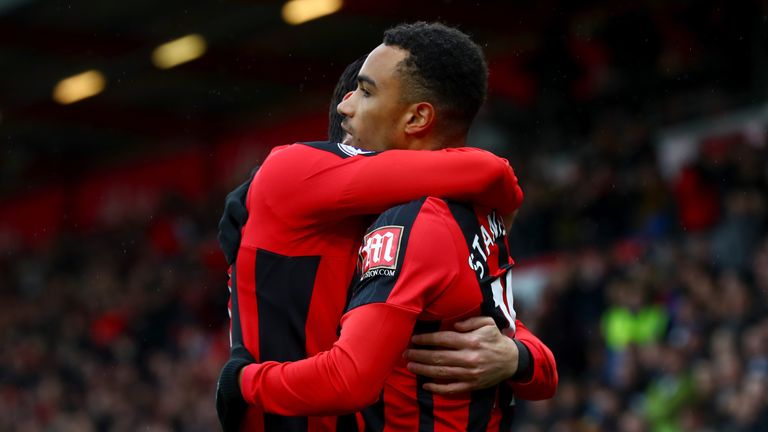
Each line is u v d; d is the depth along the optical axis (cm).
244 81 2392
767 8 1712
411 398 326
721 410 1073
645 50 1814
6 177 3234
